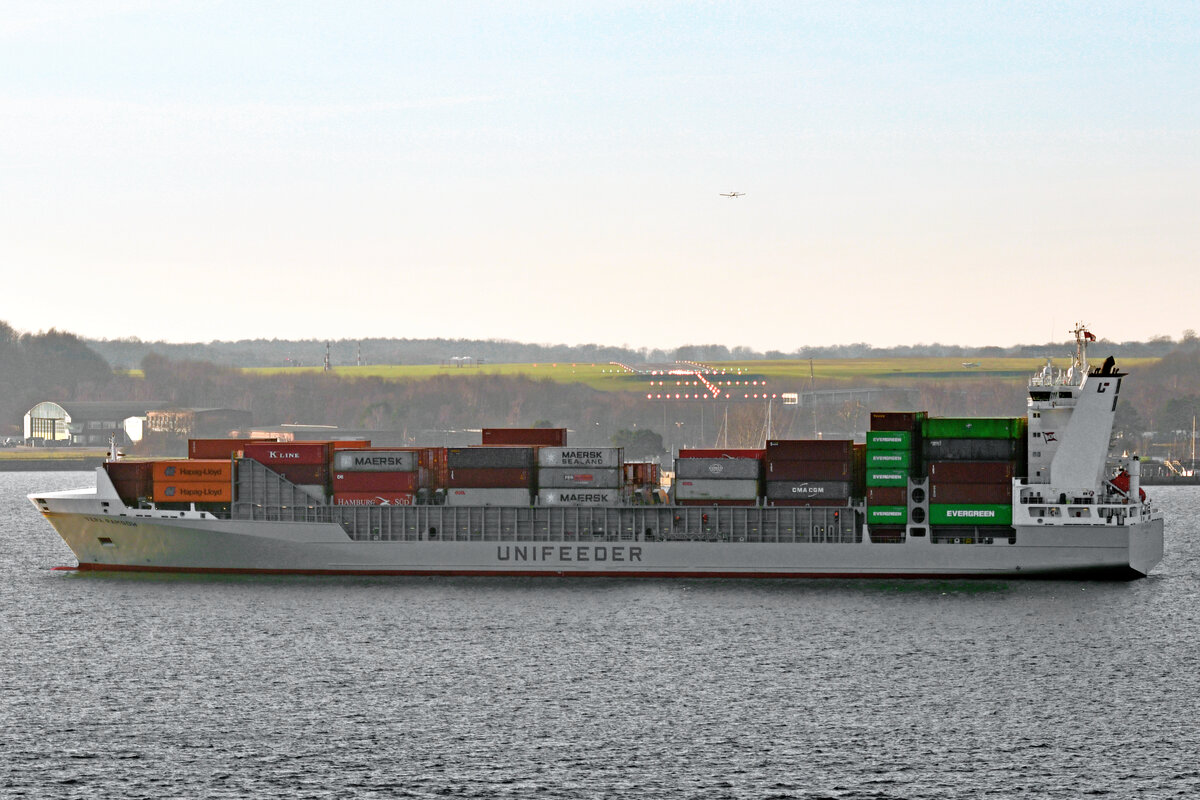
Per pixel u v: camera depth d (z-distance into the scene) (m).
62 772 178.25
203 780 175.25
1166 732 194.62
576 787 173.25
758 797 169.75
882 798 169.38
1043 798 169.12
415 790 172.00
